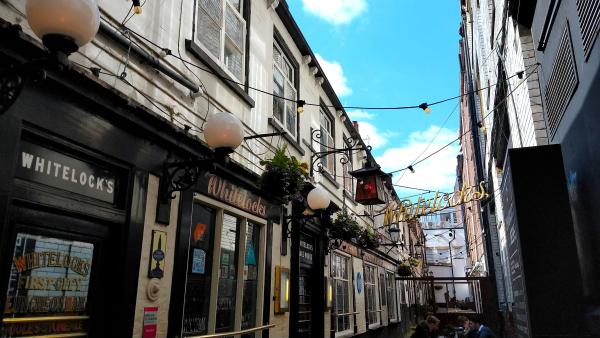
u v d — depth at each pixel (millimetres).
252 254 6766
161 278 4539
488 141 12703
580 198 3756
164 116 4875
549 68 4648
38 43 3096
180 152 4934
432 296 18234
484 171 16828
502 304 14070
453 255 48250
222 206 5855
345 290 11875
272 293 7152
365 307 13391
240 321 6109
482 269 23828
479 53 13016
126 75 4336
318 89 11141
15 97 2531
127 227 4129
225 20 6617
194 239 5402
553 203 4086
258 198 6832
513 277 4922
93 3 2484
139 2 4301
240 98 6730
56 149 3549
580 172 3705
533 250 3996
